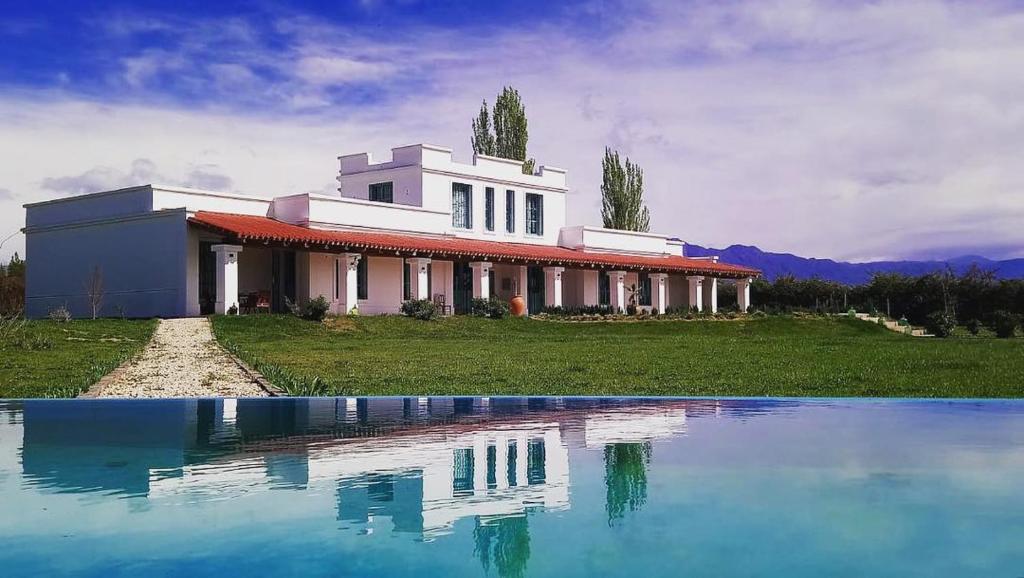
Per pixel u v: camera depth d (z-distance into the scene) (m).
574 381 13.86
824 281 63.09
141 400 10.55
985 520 5.11
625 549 4.61
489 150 47.78
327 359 17.69
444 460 6.88
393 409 9.78
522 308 35.91
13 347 18.62
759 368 16.17
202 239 28.41
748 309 48.50
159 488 5.96
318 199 31.12
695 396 10.76
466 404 10.19
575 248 42.56
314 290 30.89
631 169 52.47
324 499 5.64
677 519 5.15
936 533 4.85
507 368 16.02
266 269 30.47
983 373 15.24
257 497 5.70
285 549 4.64
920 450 7.19
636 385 13.31
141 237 28.53
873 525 5.01
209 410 9.72
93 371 14.23
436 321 29.94
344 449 7.37
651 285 44.66
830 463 6.67
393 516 5.25
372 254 31.25
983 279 54.31
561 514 5.27
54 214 31.17
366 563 4.43
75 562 4.45
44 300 31.44
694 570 4.29
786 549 4.60
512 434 8.12
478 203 38.69
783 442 7.59
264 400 10.52
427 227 35.53
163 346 19.05
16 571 4.31
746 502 5.51
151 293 28.20
